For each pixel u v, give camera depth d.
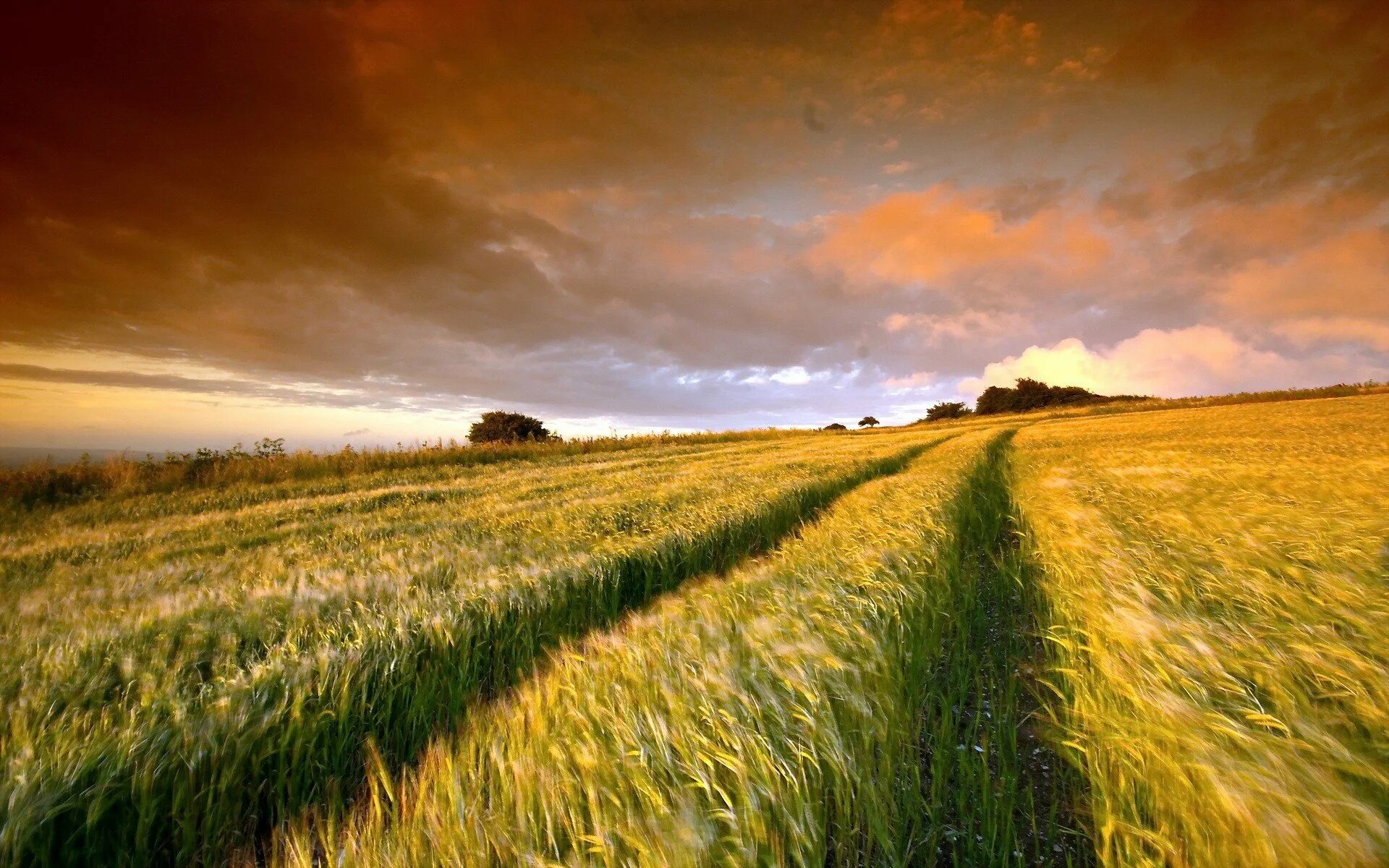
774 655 2.88
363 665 3.57
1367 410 28.33
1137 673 2.48
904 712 2.93
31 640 3.99
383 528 8.39
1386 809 1.67
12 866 2.24
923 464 15.61
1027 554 6.71
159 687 3.27
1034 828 2.46
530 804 2.07
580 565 5.51
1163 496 7.38
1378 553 4.13
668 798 2.06
